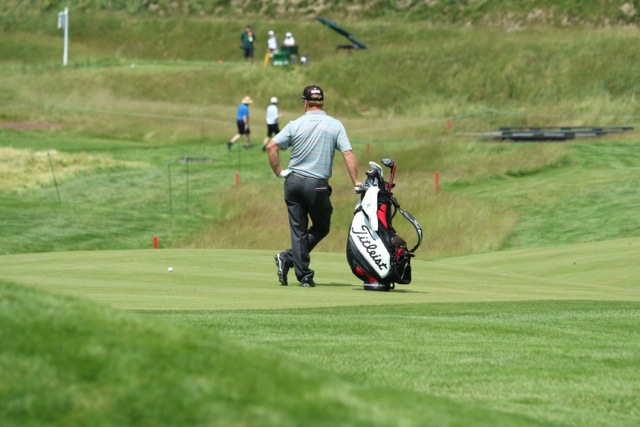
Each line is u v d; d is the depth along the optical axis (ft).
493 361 61.93
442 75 560.20
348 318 80.94
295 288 113.19
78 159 364.99
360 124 484.74
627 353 66.03
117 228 262.06
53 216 271.08
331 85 572.92
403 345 67.10
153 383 32.83
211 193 313.53
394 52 598.75
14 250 229.45
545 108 501.97
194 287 111.34
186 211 289.33
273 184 321.11
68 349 34.88
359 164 356.59
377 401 34.14
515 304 97.55
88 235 251.60
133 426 30.45
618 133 420.36
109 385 32.65
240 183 330.95
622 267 153.07
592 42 558.56
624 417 48.93
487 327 76.84
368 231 111.96
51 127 479.82
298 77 585.22
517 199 295.28
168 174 342.23
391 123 485.97
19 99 532.73
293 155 112.78
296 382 34.24
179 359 35.12
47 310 38.45
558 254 175.94
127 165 364.38
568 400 52.19
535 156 349.61
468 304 97.09
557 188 303.27
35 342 35.19
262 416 30.60
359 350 64.69
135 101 534.78
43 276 121.29
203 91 562.66
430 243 247.50
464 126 476.95
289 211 114.42
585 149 373.20
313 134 111.45
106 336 36.58
